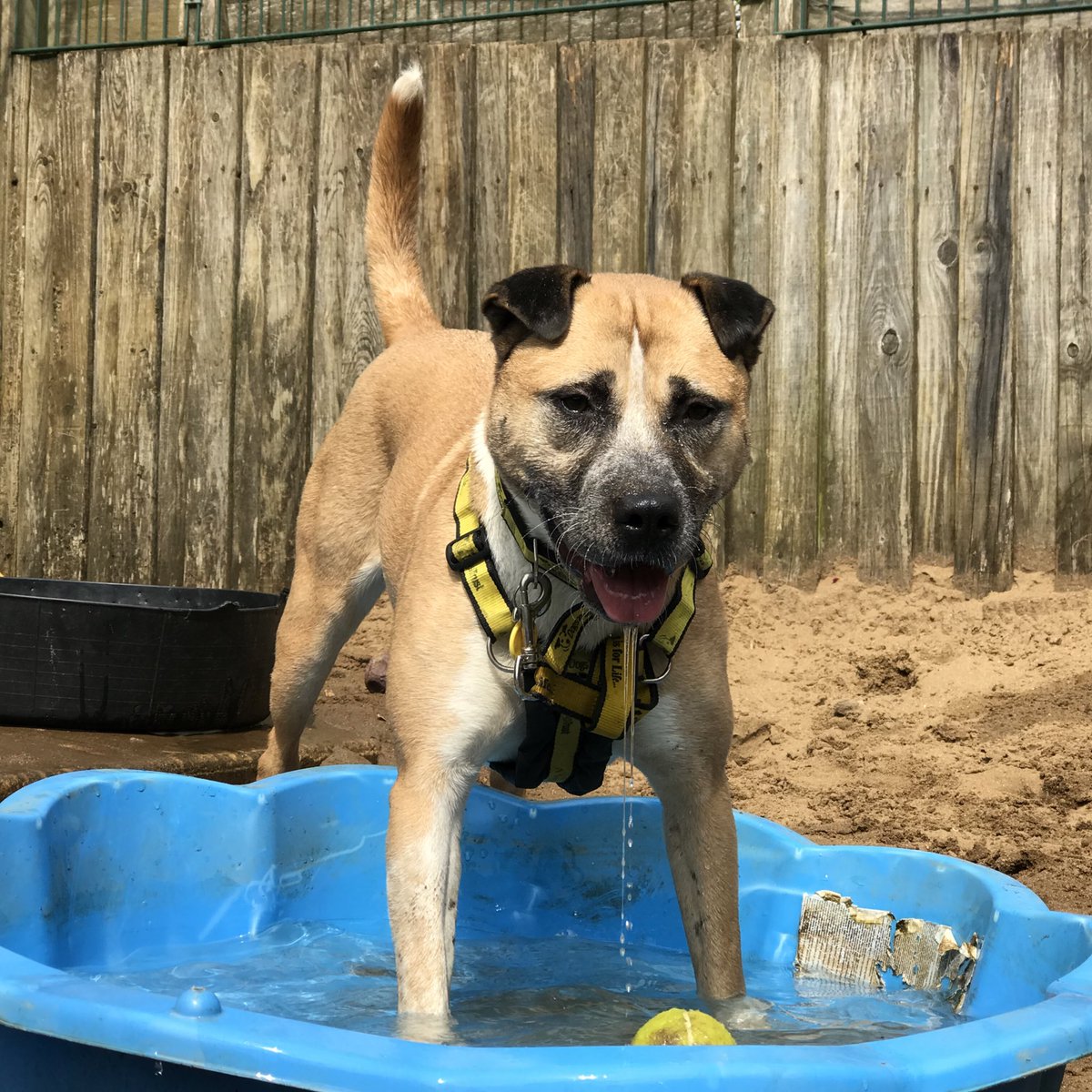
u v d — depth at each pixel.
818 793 1.97
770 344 2.71
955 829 1.80
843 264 2.68
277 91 2.95
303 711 1.88
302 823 1.64
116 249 3.03
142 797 1.49
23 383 3.08
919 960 1.38
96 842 1.44
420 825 1.30
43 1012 0.92
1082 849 1.71
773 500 2.71
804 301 2.70
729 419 1.31
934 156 2.63
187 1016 0.89
